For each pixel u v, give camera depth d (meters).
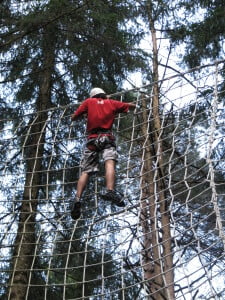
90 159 7.73
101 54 12.52
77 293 11.12
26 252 11.15
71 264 11.45
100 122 7.75
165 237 9.40
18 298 10.78
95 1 12.14
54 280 11.41
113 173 7.49
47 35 12.38
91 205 11.59
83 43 12.50
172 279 8.90
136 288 10.95
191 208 11.11
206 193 11.31
